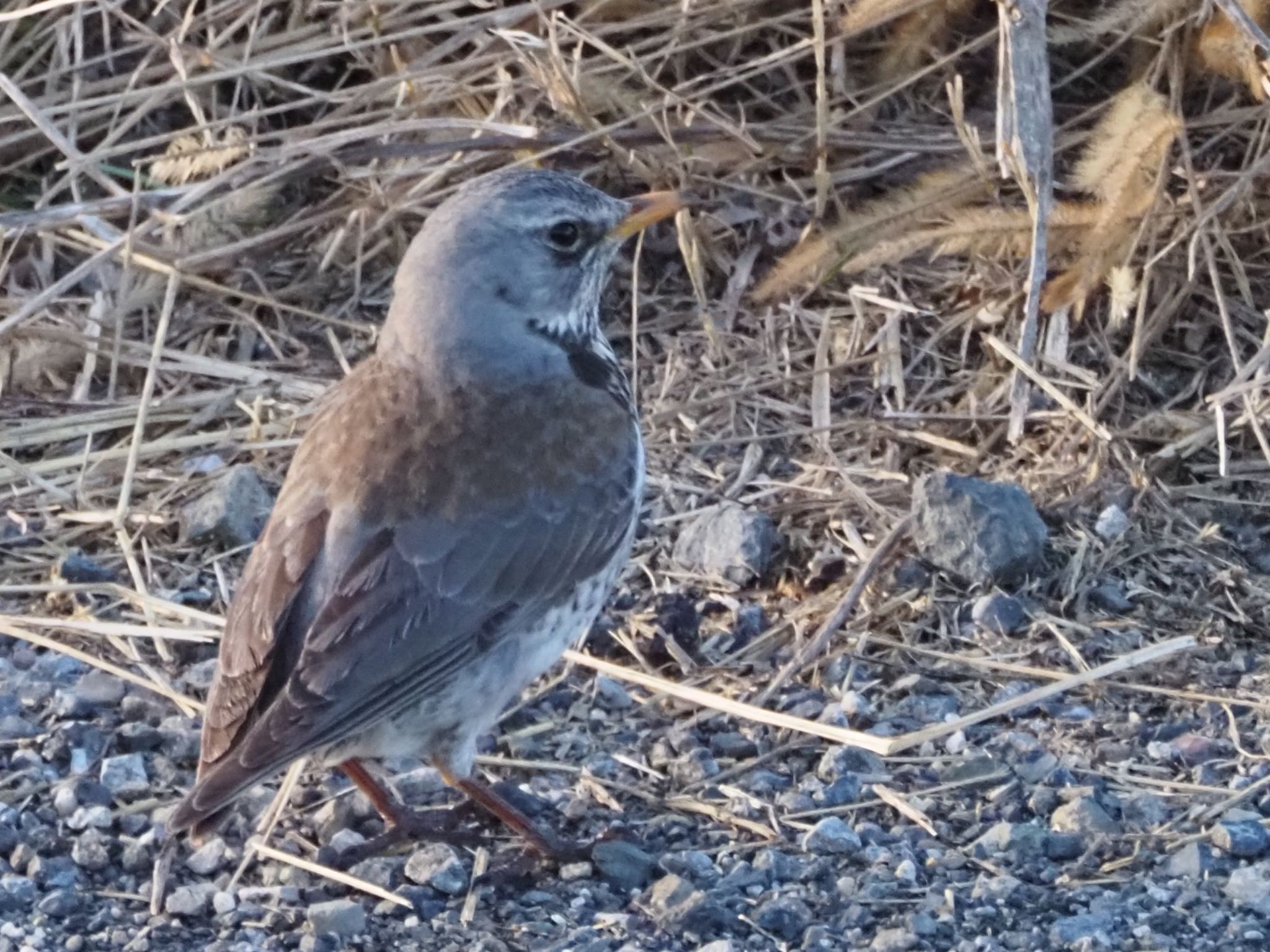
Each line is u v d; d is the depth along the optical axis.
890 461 11.91
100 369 12.98
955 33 13.92
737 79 13.52
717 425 12.27
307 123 14.23
